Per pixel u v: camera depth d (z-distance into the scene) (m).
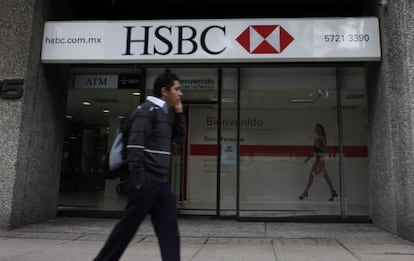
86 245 6.73
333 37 8.34
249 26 8.55
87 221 9.26
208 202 9.96
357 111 9.73
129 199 4.07
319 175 9.80
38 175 8.82
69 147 10.73
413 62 7.02
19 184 8.12
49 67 9.16
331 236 7.64
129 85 10.12
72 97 10.27
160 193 4.11
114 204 10.51
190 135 10.11
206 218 9.89
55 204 9.62
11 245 6.68
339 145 9.74
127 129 4.14
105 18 10.06
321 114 9.89
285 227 8.70
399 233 7.46
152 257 5.89
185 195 10.02
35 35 8.53
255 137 9.98
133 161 3.92
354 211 9.53
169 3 9.71
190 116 10.12
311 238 7.45
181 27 8.66
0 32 8.41
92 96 10.22
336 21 8.38
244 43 8.50
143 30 8.73
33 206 8.68
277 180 9.89
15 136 8.05
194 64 9.76
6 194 7.93
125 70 10.20
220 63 9.59
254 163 9.95
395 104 7.57
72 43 8.75
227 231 8.16
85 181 10.93
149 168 4.07
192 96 10.05
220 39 8.56
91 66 10.24
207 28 8.61
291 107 9.98
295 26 8.45
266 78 9.95
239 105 10.02
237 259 5.82
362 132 9.69
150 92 9.99
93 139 10.63
